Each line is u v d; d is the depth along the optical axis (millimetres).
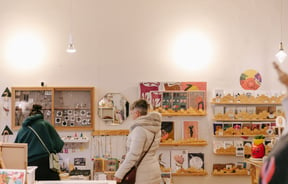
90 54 5379
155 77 5406
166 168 5324
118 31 5410
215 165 5355
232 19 5477
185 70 5418
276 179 1400
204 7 5465
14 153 2980
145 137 3650
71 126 5297
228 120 5375
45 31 5359
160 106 5336
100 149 5324
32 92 5277
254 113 5395
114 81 5387
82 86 5344
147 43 5414
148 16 5434
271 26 5492
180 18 5449
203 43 5445
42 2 5375
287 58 5473
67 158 5293
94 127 5309
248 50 5461
